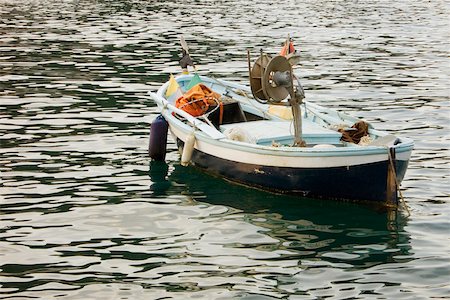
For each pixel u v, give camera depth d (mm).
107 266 14734
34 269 14586
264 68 18219
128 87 31906
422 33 51031
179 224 16891
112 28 51375
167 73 35281
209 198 18516
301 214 17391
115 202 18250
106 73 35000
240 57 40281
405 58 40469
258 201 18250
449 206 17922
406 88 32406
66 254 15289
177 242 15898
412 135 24484
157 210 17750
